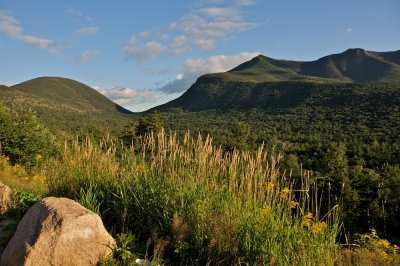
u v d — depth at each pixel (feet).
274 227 16.29
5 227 17.76
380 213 57.62
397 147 190.19
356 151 185.06
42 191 25.14
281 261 14.83
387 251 25.63
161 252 15.89
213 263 15.66
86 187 20.76
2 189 20.88
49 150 54.44
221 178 20.10
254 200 17.78
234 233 16.30
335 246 16.53
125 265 14.58
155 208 18.45
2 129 49.78
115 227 18.31
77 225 14.07
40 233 13.66
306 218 16.52
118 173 22.15
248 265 15.01
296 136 299.79
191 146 21.13
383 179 79.36
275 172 18.49
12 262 13.69
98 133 69.05
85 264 14.16
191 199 18.81
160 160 21.34
